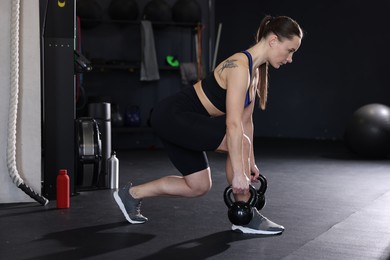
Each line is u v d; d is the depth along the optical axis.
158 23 7.57
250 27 9.89
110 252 2.59
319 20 9.34
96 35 7.70
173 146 2.80
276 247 2.69
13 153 3.62
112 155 4.41
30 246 2.69
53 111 3.92
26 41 3.69
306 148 7.77
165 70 8.02
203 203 3.78
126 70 7.88
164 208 3.61
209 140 2.64
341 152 7.27
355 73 9.09
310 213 3.51
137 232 2.97
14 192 3.73
